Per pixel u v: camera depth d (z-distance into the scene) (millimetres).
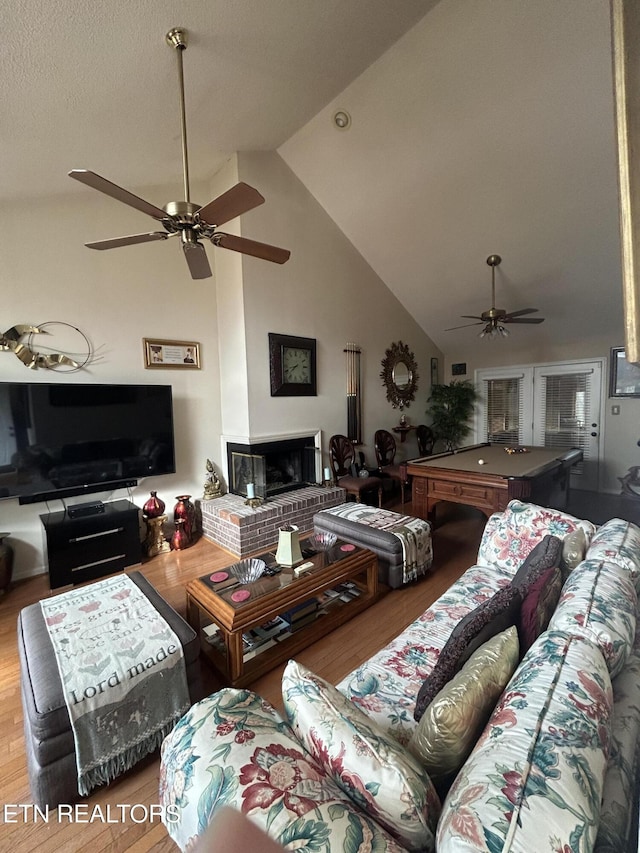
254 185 3787
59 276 3164
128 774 1509
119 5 1669
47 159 2525
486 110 3076
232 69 2348
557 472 3754
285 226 4164
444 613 1812
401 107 3211
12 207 2934
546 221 3865
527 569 1559
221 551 3611
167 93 2318
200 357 4066
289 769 845
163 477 3861
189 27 1920
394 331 5781
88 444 3176
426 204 4094
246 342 3842
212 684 1941
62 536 2914
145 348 3670
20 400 2865
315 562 2354
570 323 5238
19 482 2887
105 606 1865
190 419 4023
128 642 1606
